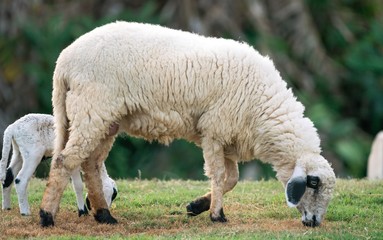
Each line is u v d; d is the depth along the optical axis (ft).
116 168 176.24
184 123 94.22
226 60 94.07
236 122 94.17
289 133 93.97
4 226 92.84
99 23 192.34
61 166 91.50
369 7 219.20
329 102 197.77
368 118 203.51
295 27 197.88
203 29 189.57
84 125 91.25
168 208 103.35
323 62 196.65
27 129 97.50
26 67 185.47
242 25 195.83
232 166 98.58
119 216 99.04
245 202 106.52
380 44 207.00
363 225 94.79
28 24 188.44
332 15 210.18
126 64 91.76
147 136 95.66
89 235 89.61
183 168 179.52
